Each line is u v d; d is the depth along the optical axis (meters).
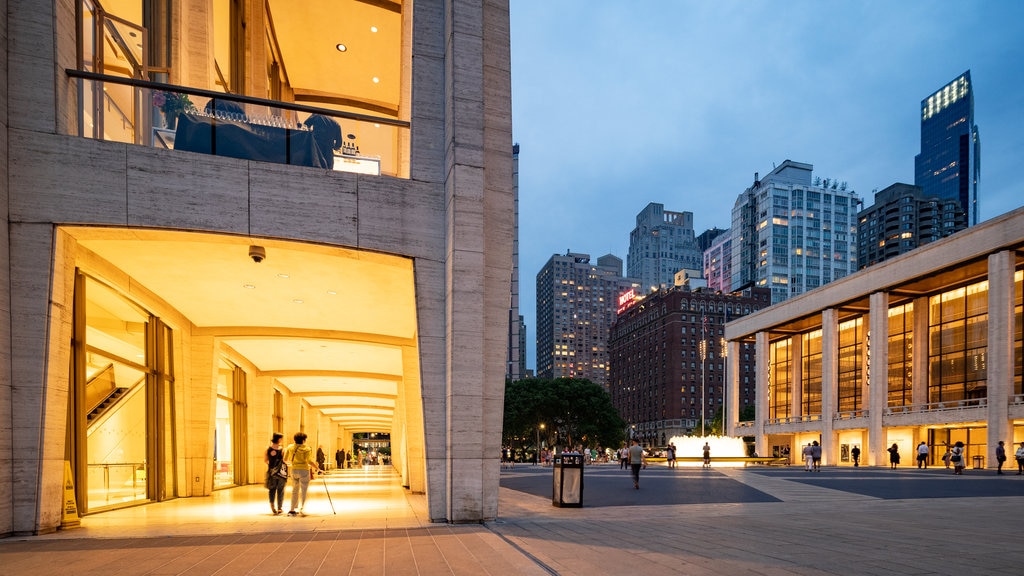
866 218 188.88
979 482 22.81
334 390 35.12
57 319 9.96
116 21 12.12
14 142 9.85
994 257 40.88
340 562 7.30
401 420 28.47
